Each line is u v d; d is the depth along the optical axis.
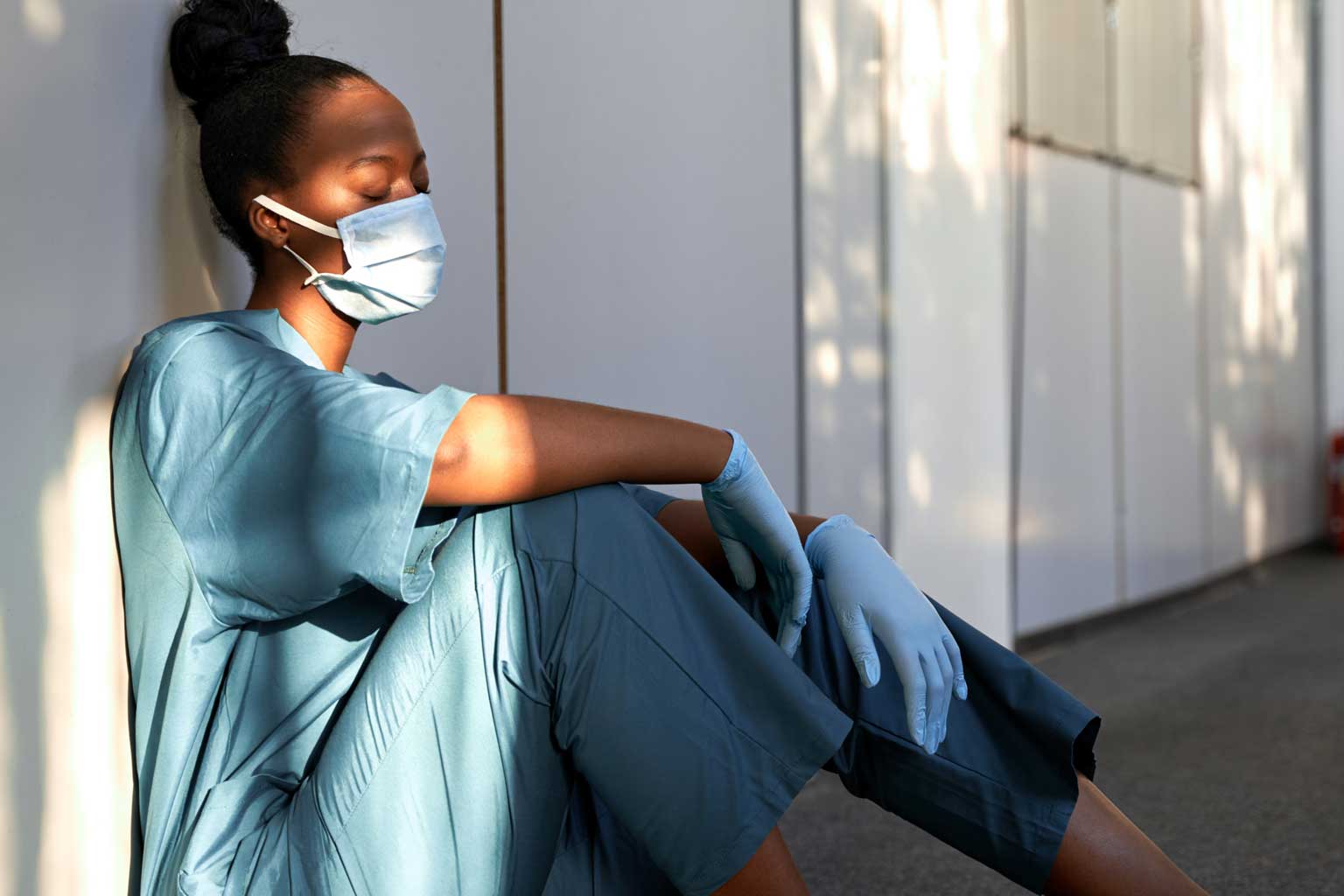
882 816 2.49
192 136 1.44
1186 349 5.50
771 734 1.18
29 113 1.19
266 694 1.26
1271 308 6.62
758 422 2.84
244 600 1.20
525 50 2.29
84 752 1.26
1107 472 4.79
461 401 1.15
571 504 1.19
